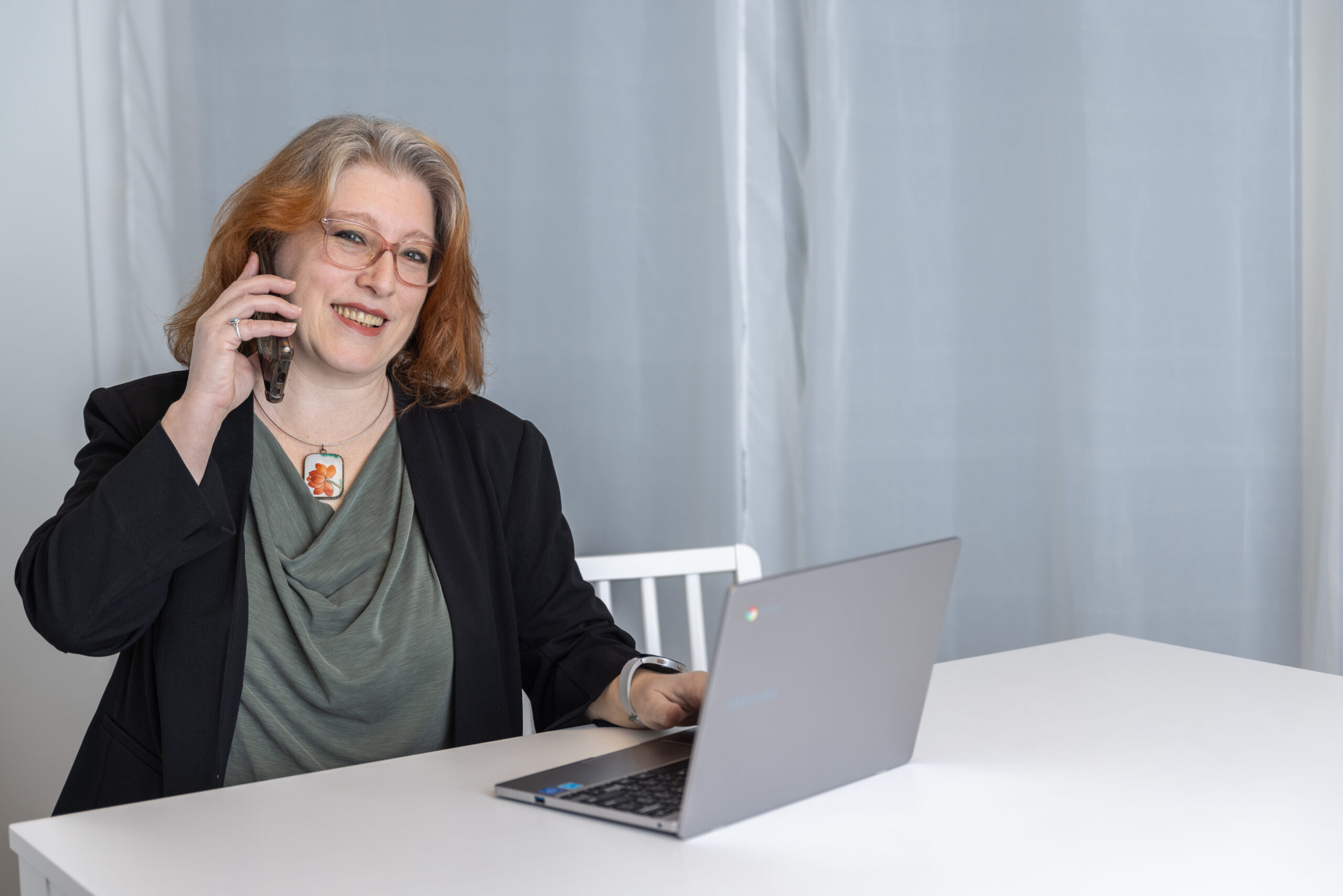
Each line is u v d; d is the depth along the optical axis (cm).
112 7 185
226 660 119
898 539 219
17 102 180
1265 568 218
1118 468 213
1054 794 89
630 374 210
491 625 133
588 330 207
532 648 138
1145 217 212
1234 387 215
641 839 80
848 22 211
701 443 212
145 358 188
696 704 107
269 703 124
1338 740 103
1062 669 130
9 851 185
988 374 218
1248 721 109
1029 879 73
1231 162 213
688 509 213
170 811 86
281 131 191
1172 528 215
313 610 125
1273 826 82
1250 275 215
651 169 209
